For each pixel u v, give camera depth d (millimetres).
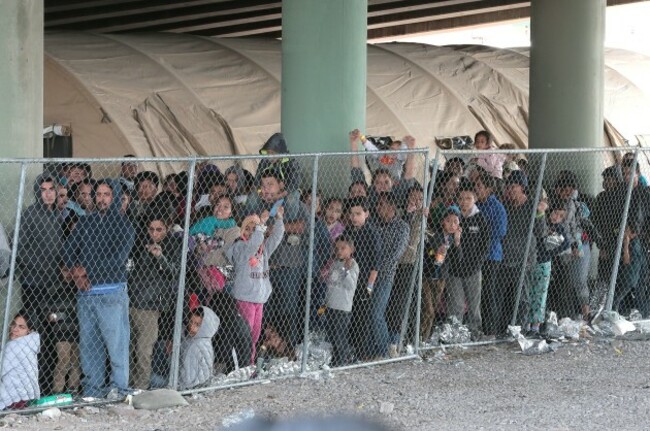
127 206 18359
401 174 21797
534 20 33125
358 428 6555
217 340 18734
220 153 32875
